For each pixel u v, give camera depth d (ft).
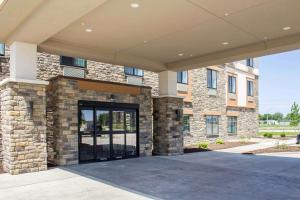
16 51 30.83
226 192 22.77
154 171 31.65
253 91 93.97
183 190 23.39
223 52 39.09
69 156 36.01
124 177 28.37
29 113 30.73
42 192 22.71
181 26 29.50
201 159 41.47
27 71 31.30
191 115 66.03
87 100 38.24
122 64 42.86
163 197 21.33
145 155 45.21
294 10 25.76
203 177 28.45
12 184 25.32
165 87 47.29
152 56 41.91
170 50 38.63
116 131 41.70
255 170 32.32
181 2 23.95
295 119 181.37
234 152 50.72
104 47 36.99
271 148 56.18
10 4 23.22
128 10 25.46
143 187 24.34
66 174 29.73
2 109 32.48
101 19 27.45
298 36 32.12
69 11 23.72
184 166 35.06
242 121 87.10
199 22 28.48
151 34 31.99
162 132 47.11
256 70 96.27
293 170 32.35
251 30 30.96
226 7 25.00
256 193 22.48
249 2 24.04
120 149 42.06
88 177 28.30
